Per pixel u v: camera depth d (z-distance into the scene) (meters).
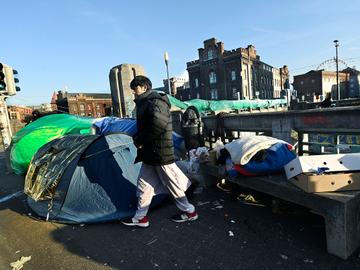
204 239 2.90
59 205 3.76
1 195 5.28
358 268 2.24
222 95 52.28
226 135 6.84
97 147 3.97
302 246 2.62
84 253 2.86
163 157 3.04
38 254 2.92
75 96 58.31
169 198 4.10
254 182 3.27
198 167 4.40
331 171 2.65
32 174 4.47
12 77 7.60
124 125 7.02
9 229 3.62
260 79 56.66
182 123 6.85
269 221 3.17
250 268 2.36
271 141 3.44
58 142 4.65
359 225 2.45
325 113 4.64
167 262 2.57
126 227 3.36
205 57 54.44
